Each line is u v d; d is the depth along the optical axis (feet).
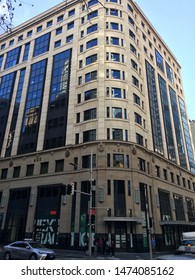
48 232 107.86
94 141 110.63
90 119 118.11
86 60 135.33
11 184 130.41
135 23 159.84
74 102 128.47
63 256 75.36
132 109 122.42
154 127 143.13
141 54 156.25
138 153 115.34
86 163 110.52
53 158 121.90
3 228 121.08
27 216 116.26
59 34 159.22
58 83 141.59
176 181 148.97
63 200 108.88
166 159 142.31
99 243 85.05
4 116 155.74
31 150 132.67
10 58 179.22
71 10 161.58
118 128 114.32
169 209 130.00
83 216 101.04
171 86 193.36
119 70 128.26
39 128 135.64
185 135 189.47
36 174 123.65
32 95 149.69
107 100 119.03
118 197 100.17
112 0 148.97
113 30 137.69
